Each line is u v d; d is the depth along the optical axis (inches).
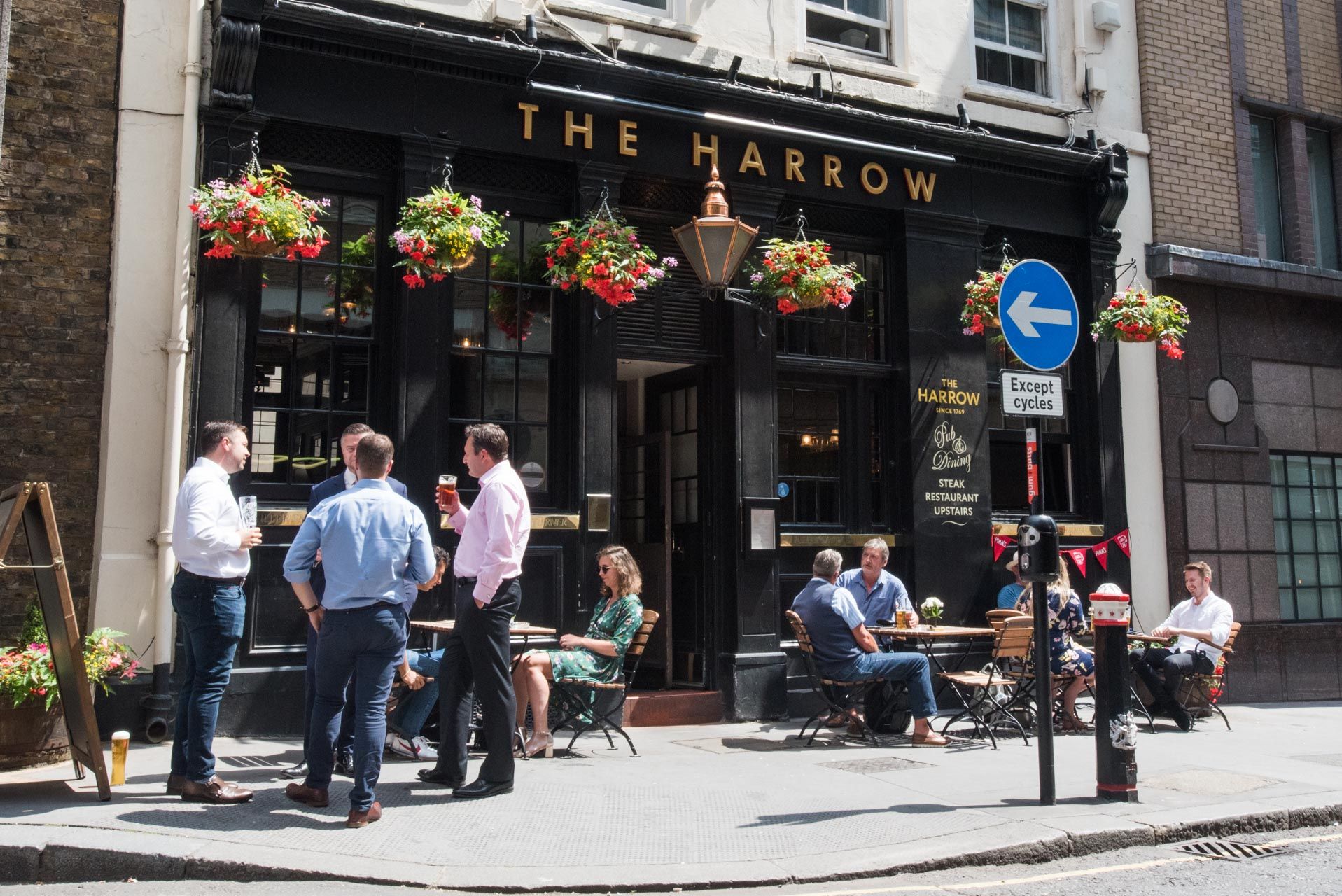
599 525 334.6
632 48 358.0
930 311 394.6
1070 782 256.1
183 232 294.7
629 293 319.0
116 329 289.4
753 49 380.2
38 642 241.1
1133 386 432.8
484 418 335.9
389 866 182.7
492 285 339.6
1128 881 193.0
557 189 347.6
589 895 180.2
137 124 296.7
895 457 394.3
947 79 414.6
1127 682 241.9
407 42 317.7
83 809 205.0
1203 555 436.8
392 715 269.0
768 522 356.8
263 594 297.4
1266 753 305.1
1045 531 234.8
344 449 248.5
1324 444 472.4
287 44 308.3
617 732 315.3
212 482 218.4
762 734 328.8
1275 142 490.9
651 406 400.2
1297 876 196.7
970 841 204.1
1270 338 464.4
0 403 283.0
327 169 318.7
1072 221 425.4
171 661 285.3
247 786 227.8
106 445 286.5
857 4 409.1
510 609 232.8
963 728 342.6
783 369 377.1
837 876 189.0
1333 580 474.6
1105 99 443.2
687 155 359.3
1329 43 497.0
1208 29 467.8
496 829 205.6
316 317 318.0
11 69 289.7
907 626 328.2
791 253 341.7
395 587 207.5
